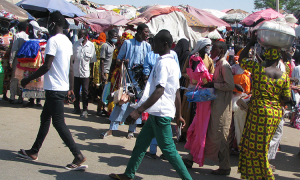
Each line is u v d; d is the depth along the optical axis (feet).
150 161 13.15
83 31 19.81
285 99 11.00
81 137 15.61
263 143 10.77
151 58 13.84
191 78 12.42
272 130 10.87
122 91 10.82
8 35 21.40
